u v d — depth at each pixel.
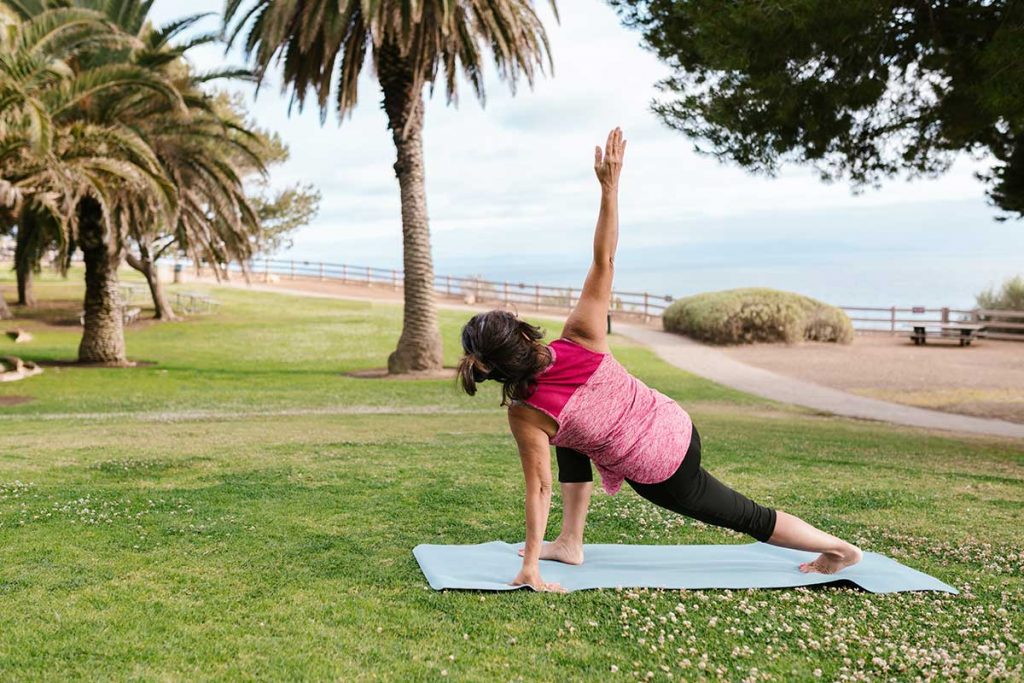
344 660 3.10
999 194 13.98
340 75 20.50
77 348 25.25
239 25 19.41
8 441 8.91
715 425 12.44
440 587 3.87
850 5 9.13
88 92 16.44
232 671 2.98
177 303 37.75
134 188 18.62
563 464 4.34
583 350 3.68
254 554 4.43
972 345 28.92
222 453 7.88
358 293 46.25
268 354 25.34
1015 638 3.50
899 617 3.70
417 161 20.73
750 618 3.62
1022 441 11.81
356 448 8.42
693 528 5.28
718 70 11.12
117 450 8.06
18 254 21.14
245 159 30.39
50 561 4.22
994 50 8.70
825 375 22.09
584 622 3.52
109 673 2.94
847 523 5.57
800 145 11.61
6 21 15.09
